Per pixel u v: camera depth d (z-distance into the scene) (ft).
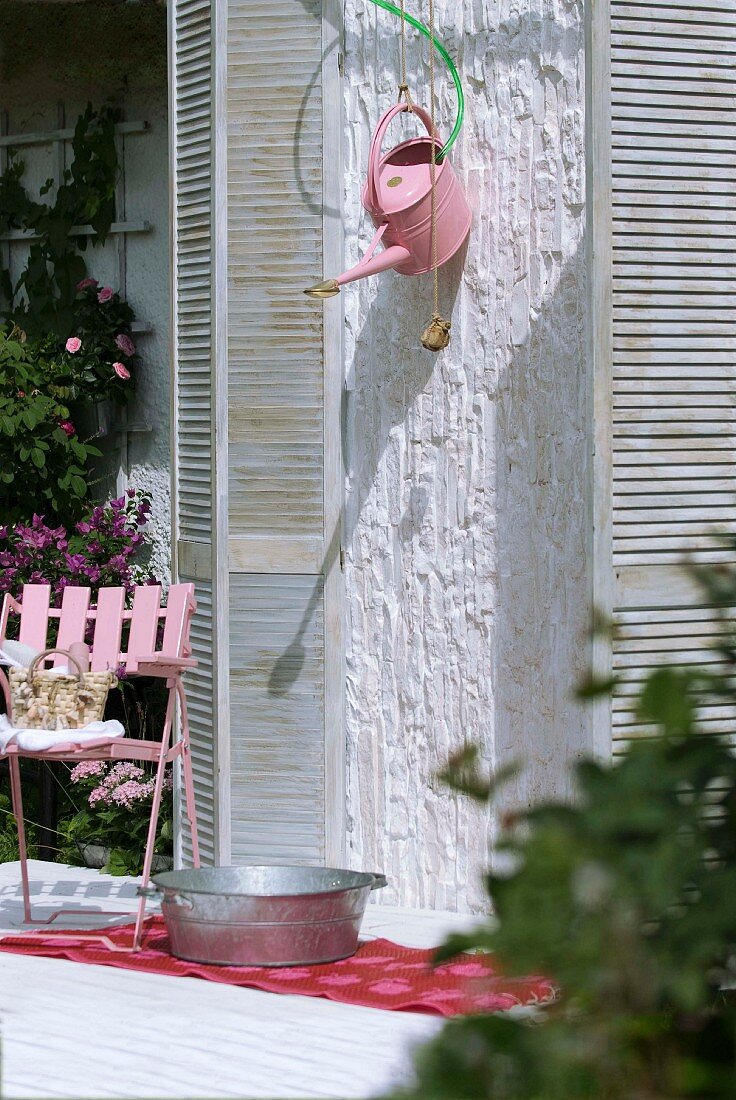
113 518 20.42
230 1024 11.00
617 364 12.95
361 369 15.60
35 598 15.29
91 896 16.28
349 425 15.66
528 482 14.53
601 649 12.83
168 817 17.90
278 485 15.79
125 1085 9.45
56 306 22.79
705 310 13.19
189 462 16.66
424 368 15.20
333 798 15.65
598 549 12.88
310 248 15.65
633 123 12.97
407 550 15.34
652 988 3.55
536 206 14.46
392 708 15.46
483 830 14.83
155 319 21.88
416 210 14.52
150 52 22.04
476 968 12.52
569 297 14.25
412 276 15.23
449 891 15.08
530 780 14.48
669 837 3.69
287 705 15.79
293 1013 11.32
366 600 15.60
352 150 15.62
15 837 19.13
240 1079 9.59
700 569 4.38
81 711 13.87
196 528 16.51
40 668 14.11
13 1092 9.23
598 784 3.88
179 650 14.30
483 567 14.85
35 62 23.11
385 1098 3.54
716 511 13.20
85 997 11.82
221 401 15.94
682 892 3.78
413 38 15.26
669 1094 3.57
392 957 13.10
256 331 15.83
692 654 13.07
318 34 15.58
